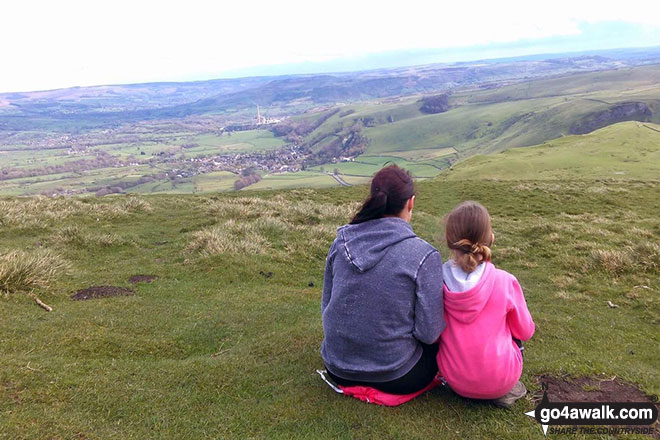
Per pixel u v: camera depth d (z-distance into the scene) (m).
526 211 23.61
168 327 7.18
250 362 5.59
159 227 16.44
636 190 28.62
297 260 12.63
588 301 9.85
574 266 12.32
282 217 17.73
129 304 8.24
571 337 7.44
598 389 4.76
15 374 4.61
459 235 3.98
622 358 6.35
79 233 13.45
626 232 16.14
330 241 14.39
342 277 3.95
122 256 12.43
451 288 3.95
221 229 14.93
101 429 3.94
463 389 4.10
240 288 10.15
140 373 5.14
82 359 5.49
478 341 3.86
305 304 9.06
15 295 7.85
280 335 6.65
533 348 6.72
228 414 4.34
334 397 4.52
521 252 14.05
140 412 4.30
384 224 3.95
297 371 5.33
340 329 4.00
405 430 3.98
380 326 3.85
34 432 3.71
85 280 9.87
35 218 15.34
